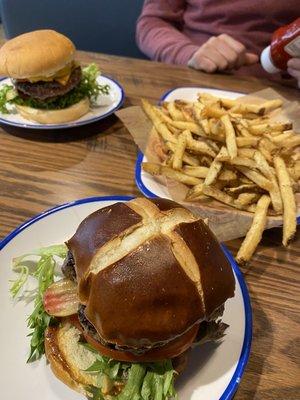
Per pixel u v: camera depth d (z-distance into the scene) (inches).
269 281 10.9
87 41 30.9
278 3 22.7
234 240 12.0
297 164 13.7
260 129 14.4
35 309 8.7
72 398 8.0
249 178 12.7
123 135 16.6
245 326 8.9
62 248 10.0
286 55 17.5
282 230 12.6
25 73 15.9
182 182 13.1
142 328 7.1
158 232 7.6
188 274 7.3
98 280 7.3
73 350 8.3
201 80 20.3
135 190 13.8
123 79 19.9
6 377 8.2
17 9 29.9
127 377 7.8
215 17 24.1
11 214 12.4
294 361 9.0
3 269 10.0
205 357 8.5
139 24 26.2
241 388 8.5
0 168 14.3
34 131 16.4
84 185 13.9
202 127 14.0
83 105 16.7
